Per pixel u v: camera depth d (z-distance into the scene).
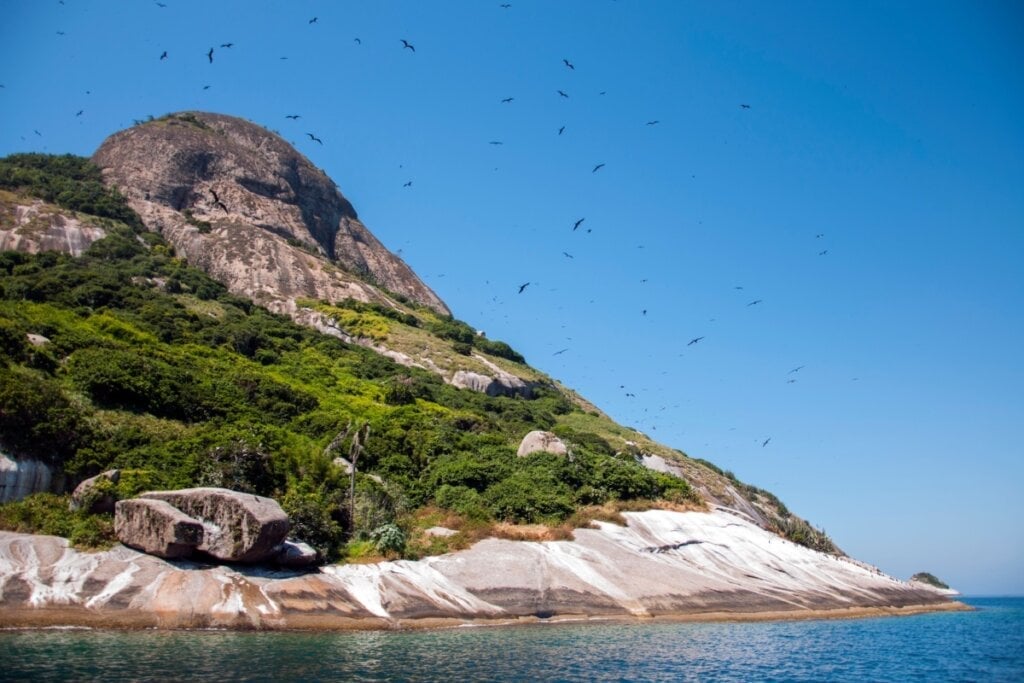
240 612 34.12
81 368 52.06
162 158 132.25
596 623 41.25
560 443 63.97
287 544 39.59
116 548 36.22
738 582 51.66
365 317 106.69
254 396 62.06
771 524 79.31
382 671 26.52
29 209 102.44
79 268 87.00
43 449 42.00
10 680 22.45
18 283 71.25
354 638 33.28
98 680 22.80
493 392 96.44
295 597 36.38
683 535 55.97
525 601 42.03
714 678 28.30
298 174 153.88
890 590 62.06
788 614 49.03
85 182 121.50
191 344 72.62
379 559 42.50
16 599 31.39
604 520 55.22
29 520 36.78
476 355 108.19
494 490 54.28
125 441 45.69
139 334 67.19
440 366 97.06
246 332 79.94
